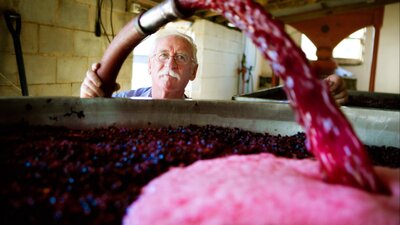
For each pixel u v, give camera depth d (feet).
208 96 18.97
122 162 2.33
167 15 2.80
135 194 1.83
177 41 5.66
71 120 3.33
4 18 7.86
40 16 8.77
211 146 2.75
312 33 14.25
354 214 1.35
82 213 1.58
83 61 10.48
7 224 1.47
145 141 2.91
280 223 1.34
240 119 3.79
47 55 9.16
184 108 3.73
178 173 1.94
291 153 2.92
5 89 8.15
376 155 2.97
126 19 12.10
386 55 22.79
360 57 23.40
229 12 1.92
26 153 2.39
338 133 1.67
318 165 2.00
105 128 3.43
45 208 1.60
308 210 1.38
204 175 1.80
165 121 3.67
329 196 1.46
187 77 5.80
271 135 3.60
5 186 1.81
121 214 1.65
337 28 14.17
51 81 9.42
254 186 1.55
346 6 15.49
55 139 2.83
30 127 3.06
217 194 1.52
